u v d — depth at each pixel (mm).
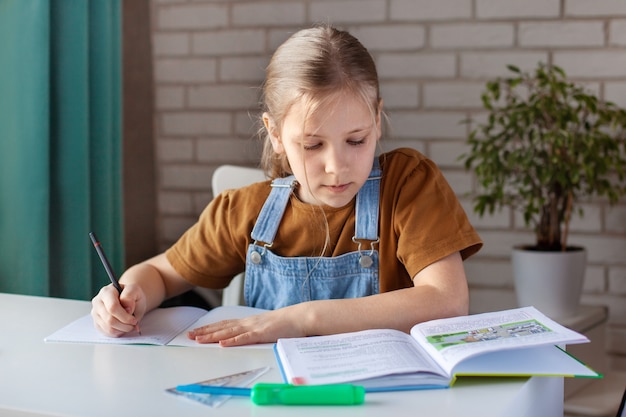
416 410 809
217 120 2631
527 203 2361
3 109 1803
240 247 1414
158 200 2717
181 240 1465
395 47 2438
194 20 2619
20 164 1808
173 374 943
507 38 2354
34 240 1823
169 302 2348
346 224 1327
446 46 2400
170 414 809
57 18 1882
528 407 904
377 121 1277
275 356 1003
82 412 816
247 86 2594
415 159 1342
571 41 2309
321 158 1145
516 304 2395
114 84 2111
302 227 1346
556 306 2102
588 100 2047
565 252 2080
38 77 1808
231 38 2590
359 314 1112
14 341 1101
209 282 1443
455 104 2408
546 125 2092
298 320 1101
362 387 834
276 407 825
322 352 965
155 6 2652
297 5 2516
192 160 2672
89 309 1294
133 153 2578
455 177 2428
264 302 1376
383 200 1312
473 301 2455
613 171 2283
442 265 1221
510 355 943
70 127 1908
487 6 2359
